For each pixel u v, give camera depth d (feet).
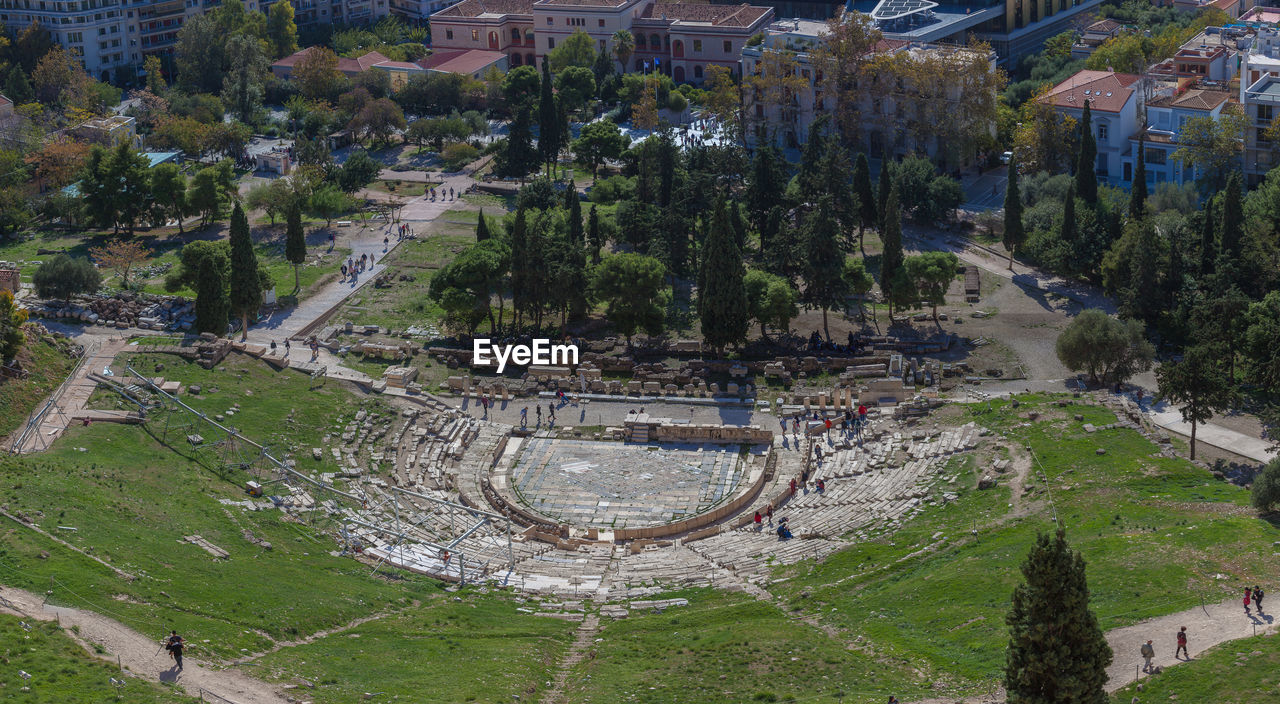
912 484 538.06
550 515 547.90
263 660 387.55
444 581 479.82
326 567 473.67
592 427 625.00
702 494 562.25
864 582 455.63
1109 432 543.80
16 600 393.29
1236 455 552.00
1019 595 326.24
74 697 349.41
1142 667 364.38
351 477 560.20
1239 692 345.92
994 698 362.33
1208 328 622.95
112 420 560.20
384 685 379.76
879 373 652.89
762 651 402.52
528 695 383.65
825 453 587.68
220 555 459.32
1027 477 514.27
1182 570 411.54
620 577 485.56
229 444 557.74
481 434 617.62
